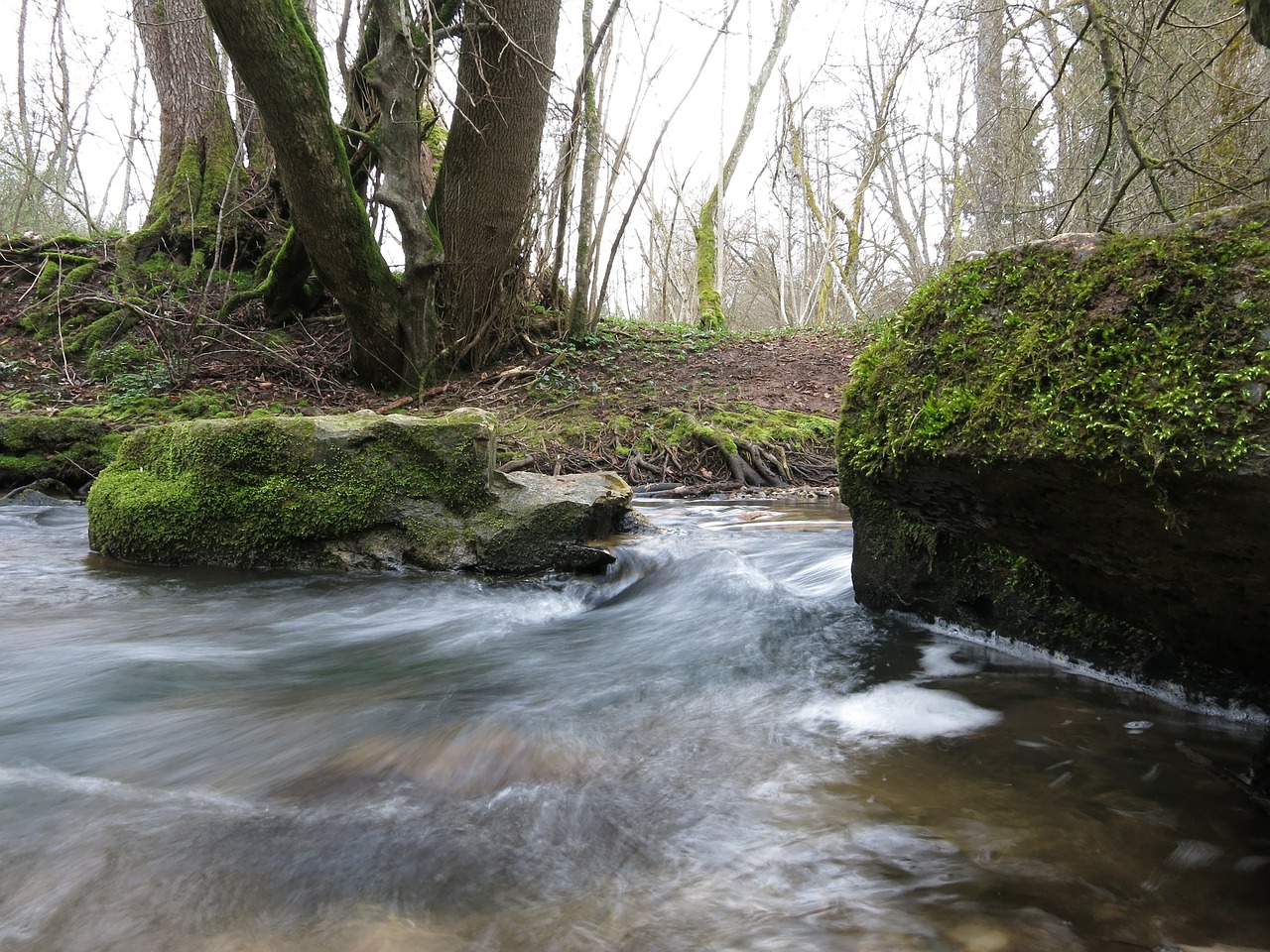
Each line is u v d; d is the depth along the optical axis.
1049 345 1.89
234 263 13.12
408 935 1.49
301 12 9.60
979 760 2.20
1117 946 1.40
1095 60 8.94
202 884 1.69
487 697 2.89
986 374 2.06
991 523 2.38
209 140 14.66
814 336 16.55
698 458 10.46
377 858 1.78
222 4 8.01
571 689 2.98
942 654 3.21
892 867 1.67
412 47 9.64
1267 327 1.55
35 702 2.87
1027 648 3.11
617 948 1.43
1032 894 1.56
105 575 4.97
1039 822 1.84
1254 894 1.55
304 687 3.09
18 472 8.26
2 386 10.48
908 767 2.17
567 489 5.32
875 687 2.86
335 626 4.06
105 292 12.76
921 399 2.27
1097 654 2.83
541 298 14.57
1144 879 1.61
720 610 4.02
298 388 11.30
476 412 5.33
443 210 11.75
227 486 5.18
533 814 1.97
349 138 11.12
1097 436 1.74
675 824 1.89
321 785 2.17
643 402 11.97
